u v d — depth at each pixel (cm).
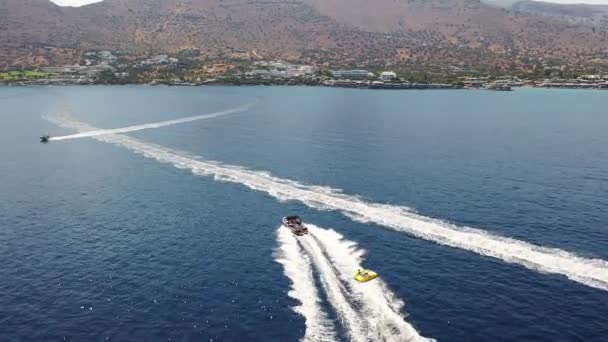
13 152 14412
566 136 16425
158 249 7662
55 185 11056
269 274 6756
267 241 7794
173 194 10200
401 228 8081
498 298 6131
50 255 7556
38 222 8875
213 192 10244
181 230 8356
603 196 9775
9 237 8231
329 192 10000
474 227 8138
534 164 12362
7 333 5694
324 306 5928
